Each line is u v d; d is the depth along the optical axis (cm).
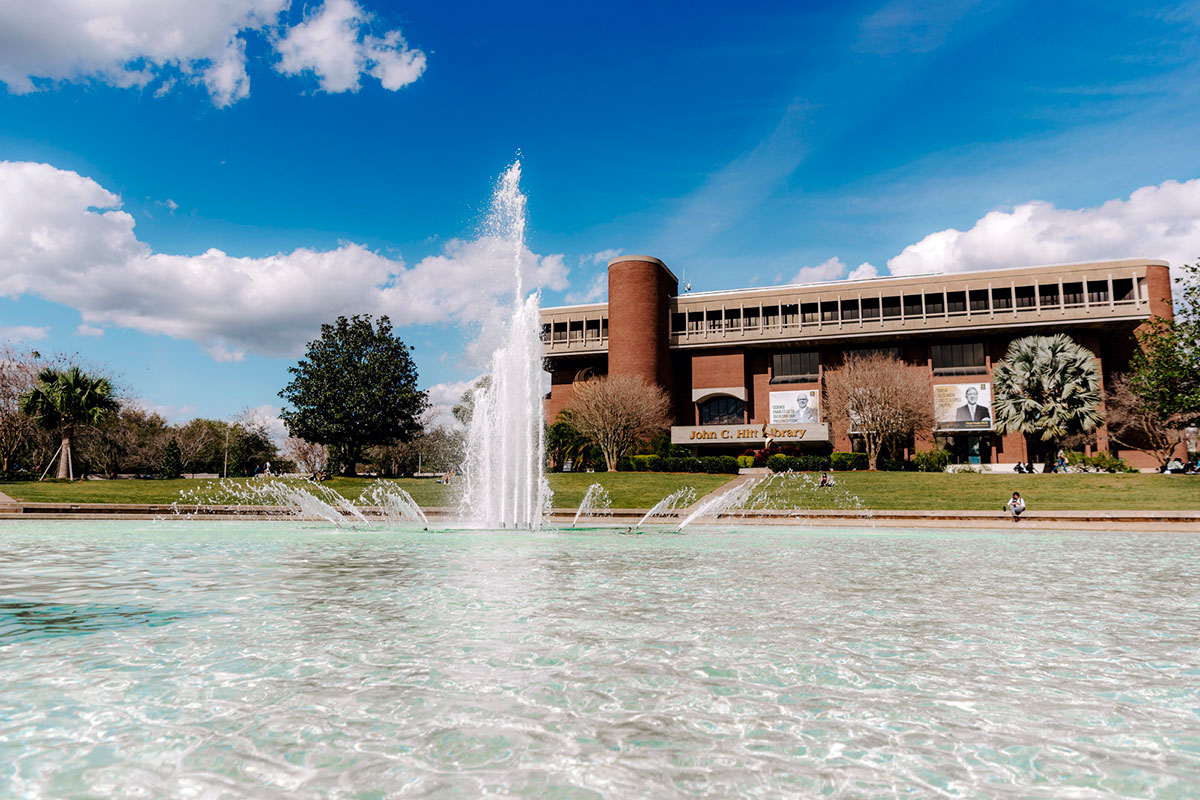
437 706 457
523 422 2548
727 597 889
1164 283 5275
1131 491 3130
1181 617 771
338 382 5306
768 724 428
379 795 326
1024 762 372
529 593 909
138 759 369
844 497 3238
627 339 6088
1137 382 3950
